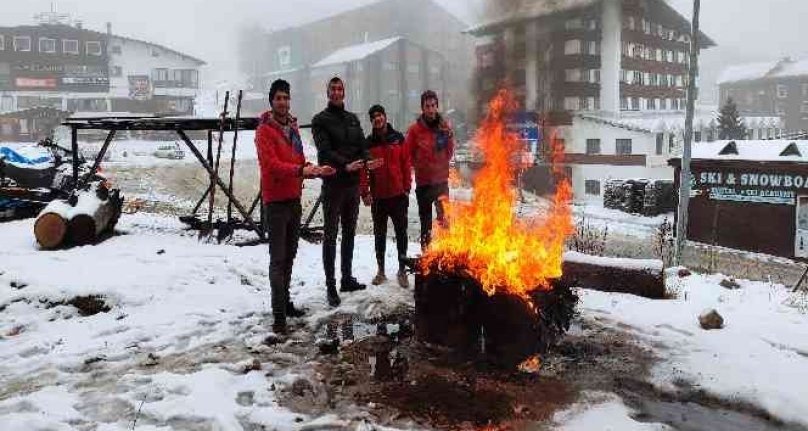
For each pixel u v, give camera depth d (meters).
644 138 35.28
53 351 4.66
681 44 49.62
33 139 46.47
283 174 4.96
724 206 20.70
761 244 19.84
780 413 3.71
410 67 60.12
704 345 4.75
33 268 6.46
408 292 6.21
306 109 64.81
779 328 5.14
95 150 35.81
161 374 4.14
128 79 55.97
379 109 6.27
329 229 5.72
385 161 6.27
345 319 5.43
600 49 43.03
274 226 5.09
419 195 6.72
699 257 18.86
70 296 5.74
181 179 30.11
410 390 3.99
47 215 7.60
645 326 5.19
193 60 58.59
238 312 5.57
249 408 3.70
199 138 45.28
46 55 53.09
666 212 26.95
